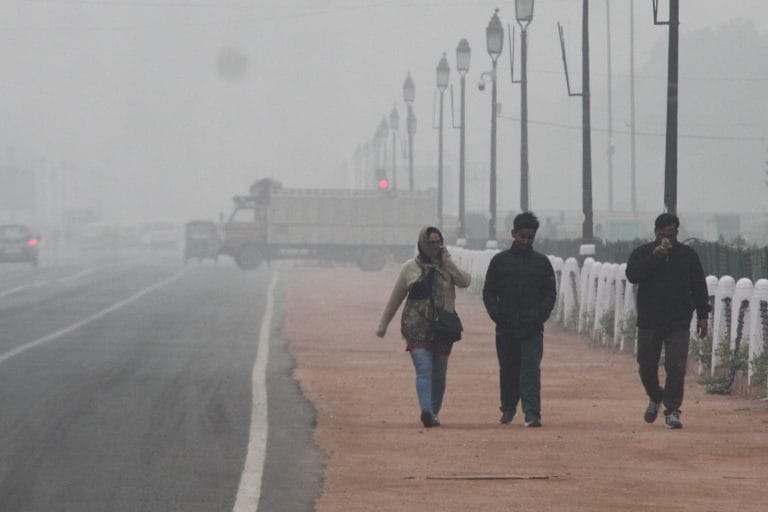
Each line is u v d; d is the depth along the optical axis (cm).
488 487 3619
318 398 5594
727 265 7244
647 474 3819
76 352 7775
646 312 4803
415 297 4834
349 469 3891
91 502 3434
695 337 6669
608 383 6262
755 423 4891
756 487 3628
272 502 3428
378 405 5375
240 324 10088
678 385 4759
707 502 3431
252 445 4316
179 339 8719
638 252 4806
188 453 4172
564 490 3578
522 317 4825
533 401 4812
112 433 4594
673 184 8044
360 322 10256
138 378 6375
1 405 5350
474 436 4541
